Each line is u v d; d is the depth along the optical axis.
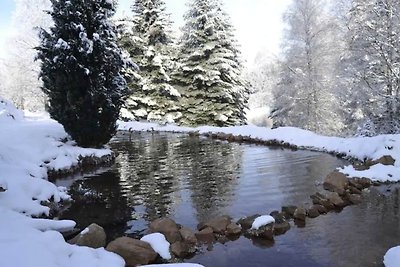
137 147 20.28
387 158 11.99
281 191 9.96
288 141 19.02
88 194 10.13
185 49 34.44
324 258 5.94
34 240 5.30
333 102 25.39
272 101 30.02
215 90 32.47
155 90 34.25
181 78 33.88
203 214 8.35
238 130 24.28
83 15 14.63
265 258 6.04
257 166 13.68
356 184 10.16
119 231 7.45
